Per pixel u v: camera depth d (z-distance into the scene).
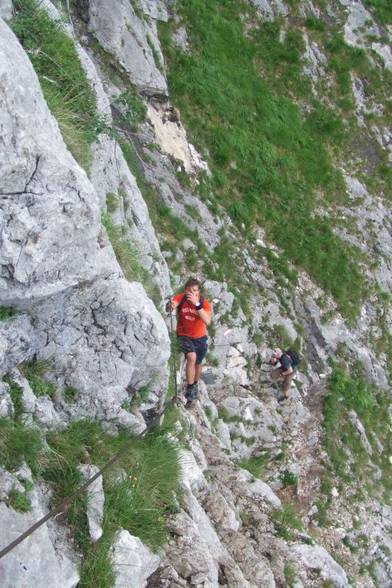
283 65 22.05
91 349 7.89
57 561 6.20
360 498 14.52
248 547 9.38
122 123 15.49
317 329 17.33
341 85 22.84
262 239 17.89
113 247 9.34
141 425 8.43
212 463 11.48
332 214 20.06
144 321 8.09
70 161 7.31
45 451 6.91
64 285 7.19
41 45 10.30
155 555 7.40
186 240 15.42
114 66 16.20
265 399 15.00
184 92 18.27
